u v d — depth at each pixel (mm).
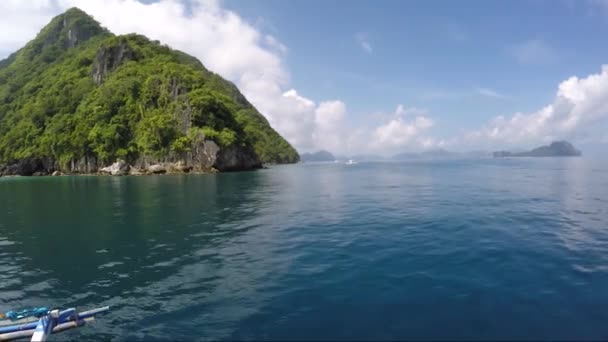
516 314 7703
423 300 8492
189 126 88500
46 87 124812
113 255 13477
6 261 13102
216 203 27125
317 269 10859
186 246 14391
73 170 95375
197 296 9250
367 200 26266
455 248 12492
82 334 7629
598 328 7090
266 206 24969
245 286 9773
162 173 84812
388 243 13453
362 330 7250
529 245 12656
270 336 7152
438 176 50156
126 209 25062
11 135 108312
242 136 101438
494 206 21406
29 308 9086
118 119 94000
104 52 118250
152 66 111125
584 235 14023
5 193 41500
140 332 7586
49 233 17781
